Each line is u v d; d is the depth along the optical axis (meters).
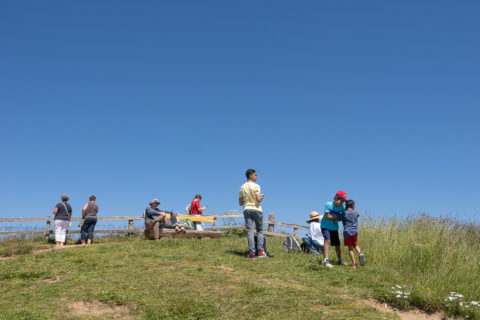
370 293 7.36
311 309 6.56
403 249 10.40
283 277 8.35
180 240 13.44
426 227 11.77
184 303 6.86
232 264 9.55
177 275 8.57
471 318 6.72
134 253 10.98
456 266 9.38
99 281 8.28
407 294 7.07
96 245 12.86
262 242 10.51
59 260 10.39
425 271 9.33
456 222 12.39
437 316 6.76
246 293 7.37
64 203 14.77
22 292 7.80
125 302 7.07
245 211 10.35
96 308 6.96
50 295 7.53
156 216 14.15
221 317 6.35
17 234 15.80
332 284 7.93
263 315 6.37
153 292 7.50
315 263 9.70
